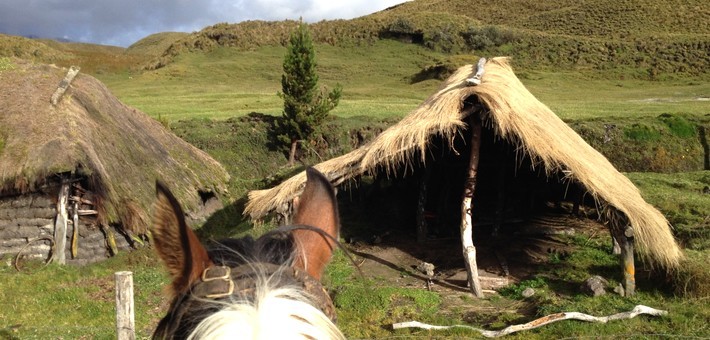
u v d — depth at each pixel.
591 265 10.94
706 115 20.42
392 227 14.39
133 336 5.95
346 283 10.17
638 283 9.58
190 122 21.66
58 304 9.71
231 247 1.90
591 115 23.89
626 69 45.91
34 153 12.29
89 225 12.78
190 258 1.66
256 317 1.41
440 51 54.41
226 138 20.38
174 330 1.56
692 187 15.30
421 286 10.50
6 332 8.11
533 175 15.34
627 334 7.42
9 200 12.40
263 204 10.68
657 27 57.78
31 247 12.46
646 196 14.02
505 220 14.65
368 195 16.30
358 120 21.34
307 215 2.10
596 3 68.38
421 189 13.33
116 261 12.65
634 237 8.90
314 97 20.16
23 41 54.66
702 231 11.26
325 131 20.16
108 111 15.08
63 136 12.72
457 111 10.08
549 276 10.62
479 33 55.62
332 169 10.41
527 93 12.32
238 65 50.72
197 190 15.58
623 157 18.41
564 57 50.59
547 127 10.23
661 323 7.80
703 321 7.76
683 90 36.88
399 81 46.06
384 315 8.83
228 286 1.60
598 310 8.37
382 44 56.94
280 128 20.27
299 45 19.84
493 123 10.11
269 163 19.86
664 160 18.28
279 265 1.77
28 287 10.73
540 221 14.51
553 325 7.96
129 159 14.07
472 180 10.47
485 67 12.41
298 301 1.53
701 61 45.16
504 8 77.50
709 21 57.22
